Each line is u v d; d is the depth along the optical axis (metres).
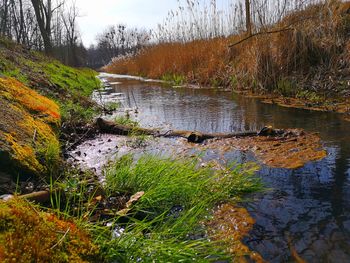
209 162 3.60
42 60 10.70
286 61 8.32
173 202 2.71
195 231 2.31
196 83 11.68
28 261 1.50
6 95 3.95
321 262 1.96
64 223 1.87
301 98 7.18
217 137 4.57
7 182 2.58
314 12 9.10
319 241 2.14
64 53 28.89
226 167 3.41
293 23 8.64
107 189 2.83
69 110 5.71
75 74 12.23
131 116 6.59
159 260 1.89
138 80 16.48
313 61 8.18
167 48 15.55
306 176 3.12
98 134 5.02
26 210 1.79
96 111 6.97
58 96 6.37
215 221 2.44
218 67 11.02
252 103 7.23
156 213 2.56
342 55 7.77
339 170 3.20
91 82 13.20
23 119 3.57
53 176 3.05
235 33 11.45
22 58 8.52
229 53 10.72
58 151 3.37
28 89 4.89
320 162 3.42
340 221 2.35
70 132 4.87
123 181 2.93
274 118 5.66
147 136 4.77
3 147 2.72
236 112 6.38
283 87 7.88
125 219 2.45
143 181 2.92
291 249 2.08
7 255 1.47
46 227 1.74
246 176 3.12
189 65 12.88
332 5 8.89
